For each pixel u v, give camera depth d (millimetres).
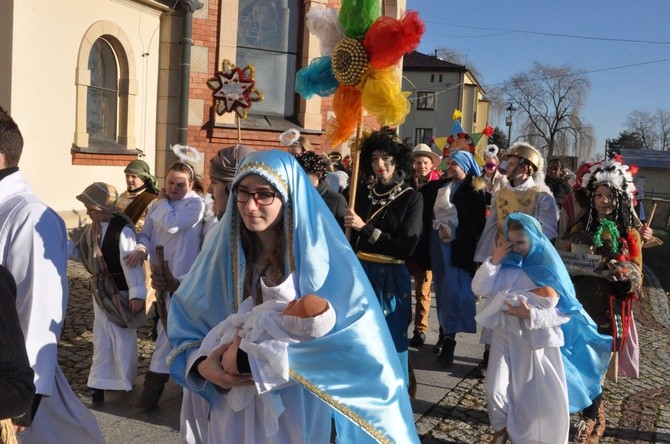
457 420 4422
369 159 4418
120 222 4301
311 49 12062
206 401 2332
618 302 4164
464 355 5949
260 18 11836
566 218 4586
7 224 2383
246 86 7109
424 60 46625
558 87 51594
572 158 29109
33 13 8742
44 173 9141
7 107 8555
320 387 1988
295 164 2172
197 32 11047
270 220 2117
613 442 4234
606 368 3854
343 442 2121
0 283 1874
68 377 4898
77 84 9570
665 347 6879
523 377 3654
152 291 5027
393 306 4141
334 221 2230
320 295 2096
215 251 2258
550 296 3551
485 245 5516
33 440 2549
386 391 2043
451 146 8633
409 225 4191
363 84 3873
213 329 2168
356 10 3855
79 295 7312
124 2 10188
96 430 2748
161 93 11141
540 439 3635
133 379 4363
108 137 10523
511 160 5457
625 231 4242
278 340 1969
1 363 1816
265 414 2055
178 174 4395
